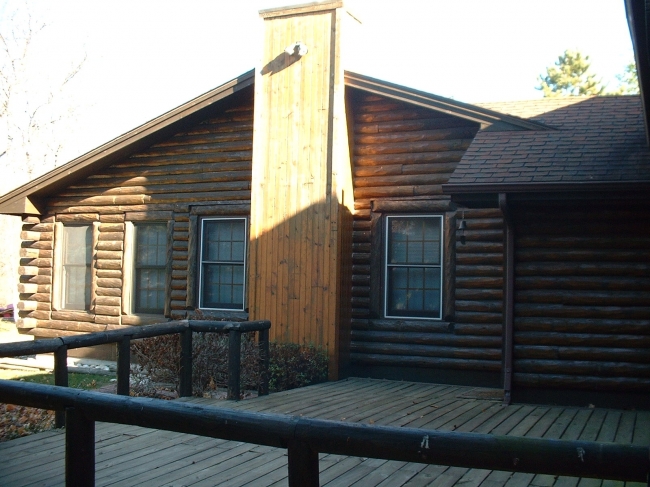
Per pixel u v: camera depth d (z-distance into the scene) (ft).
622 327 26.30
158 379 27.37
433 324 32.76
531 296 27.30
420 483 16.19
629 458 8.32
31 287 43.52
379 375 33.73
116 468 17.13
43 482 15.97
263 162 34.81
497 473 17.08
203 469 17.11
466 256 32.42
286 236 33.91
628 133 29.27
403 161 34.06
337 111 33.22
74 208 42.60
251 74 35.63
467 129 33.04
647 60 19.72
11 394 13.03
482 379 31.83
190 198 39.09
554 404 26.81
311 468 10.27
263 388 27.25
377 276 34.04
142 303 40.81
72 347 21.02
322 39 33.91
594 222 26.96
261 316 34.17
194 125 39.27
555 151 27.86
